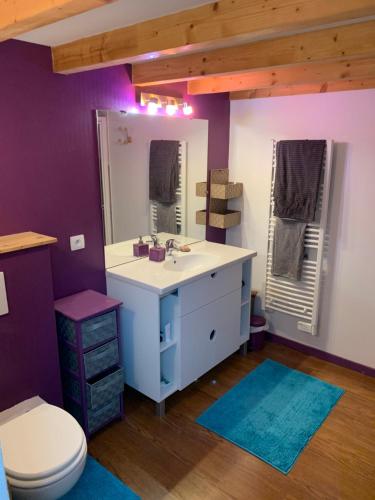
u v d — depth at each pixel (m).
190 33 1.62
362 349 3.18
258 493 2.09
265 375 3.14
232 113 3.54
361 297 3.10
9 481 1.62
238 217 3.64
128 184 2.78
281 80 2.63
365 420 2.65
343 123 2.93
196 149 3.27
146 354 2.59
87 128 2.46
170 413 2.69
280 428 2.56
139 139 2.78
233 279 3.02
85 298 2.50
